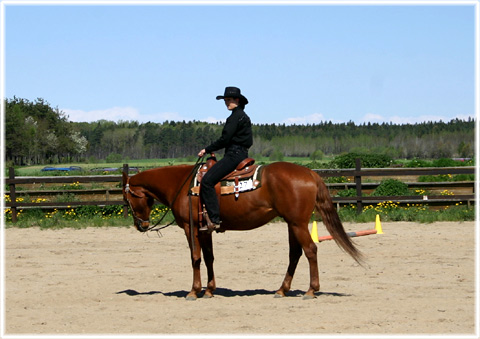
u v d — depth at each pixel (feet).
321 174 75.05
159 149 392.47
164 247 54.39
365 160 100.58
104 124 441.27
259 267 43.80
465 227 62.28
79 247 55.01
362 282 37.37
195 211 33.83
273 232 63.16
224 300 33.17
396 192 76.07
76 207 77.10
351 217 70.23
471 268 41.04
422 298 32.22
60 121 295.89
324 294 33.99
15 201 76.07
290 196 31.89
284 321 27.78
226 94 33.55
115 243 57.21
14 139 258.16
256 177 32.71
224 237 60.08
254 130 427.74
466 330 25.77
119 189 79.71
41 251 52.95
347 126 450.71
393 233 59.06
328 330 26.00
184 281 39.45
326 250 50.70
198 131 408.26
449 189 78.33
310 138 412.98
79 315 30.01
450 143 374.02
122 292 36.09
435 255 46.47
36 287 37.70
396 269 41.39
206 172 33.37
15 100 287.28
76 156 324.60
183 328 27.04
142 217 36.99
